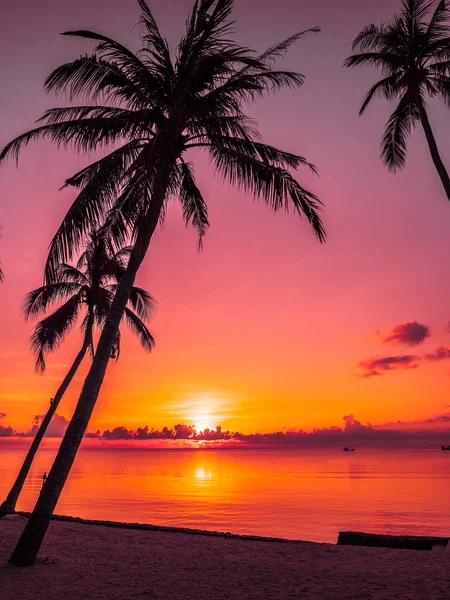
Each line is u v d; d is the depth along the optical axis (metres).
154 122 12.03
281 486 93.69
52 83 11.77
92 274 21.05
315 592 7.90
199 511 53.38
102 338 10.80
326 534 38.16
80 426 10.43
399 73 18.47
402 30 17.45
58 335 22.75
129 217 10.58
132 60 11.94
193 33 11.91
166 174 10.72
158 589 8.36
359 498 68.69
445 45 17.19
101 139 12.05
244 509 55.47
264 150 12.35
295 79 12.34
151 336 25.19
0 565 9.75
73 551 11.21
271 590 8.15
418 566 9.42
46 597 7.91
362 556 10.59
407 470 143.75
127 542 12.34
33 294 22.31
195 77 11.31
